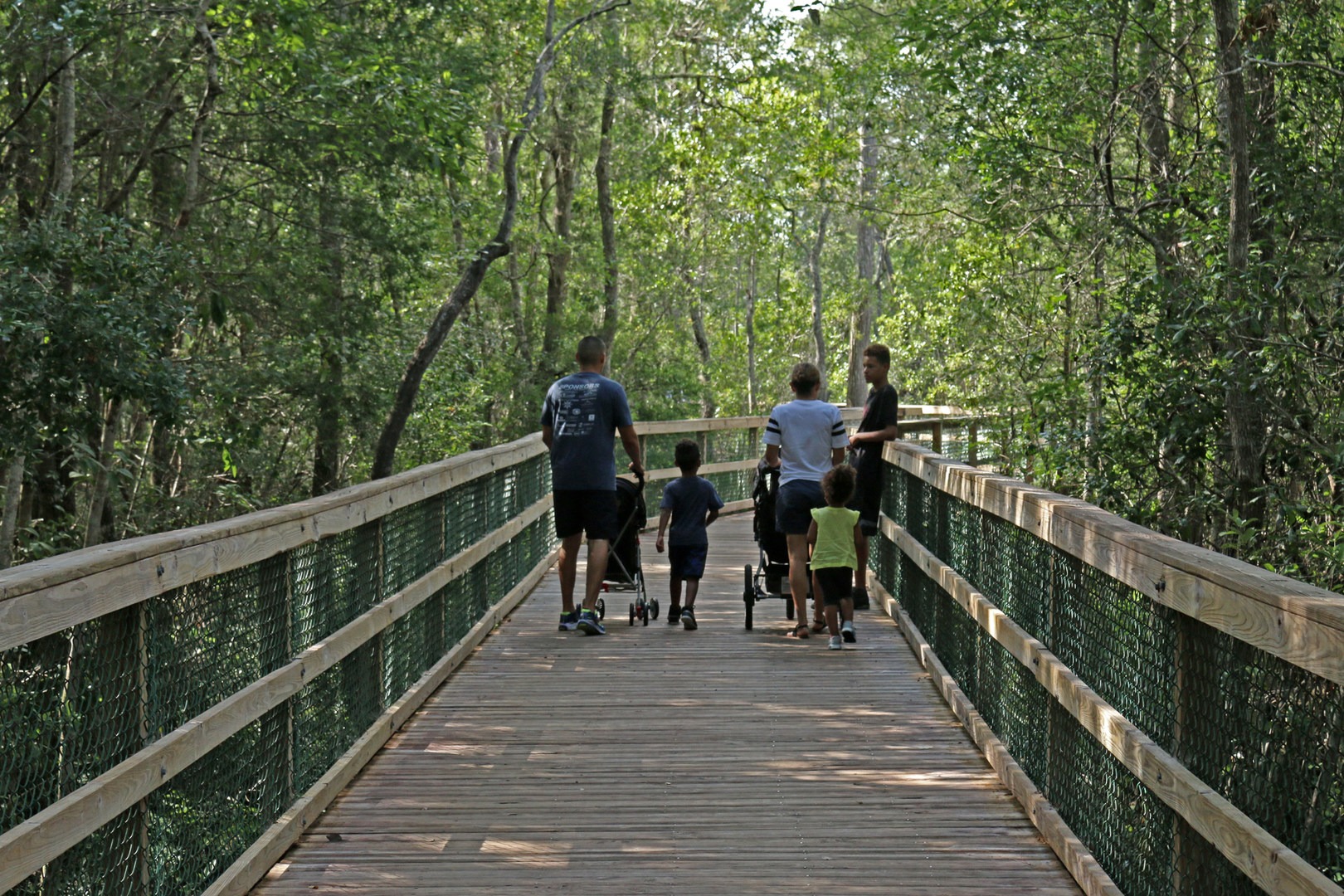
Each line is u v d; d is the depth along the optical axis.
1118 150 17.16
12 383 11.52
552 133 26.77
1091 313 15.61
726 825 5.16
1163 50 12.96
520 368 27.69
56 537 14.85
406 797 5.55
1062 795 4.99
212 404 15.55
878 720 6.83
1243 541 9.47
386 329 18.66
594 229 32.56
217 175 18.25
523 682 7.79
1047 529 5.07
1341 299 10.45
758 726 6.72
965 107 14.93
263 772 4.77
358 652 6.09
